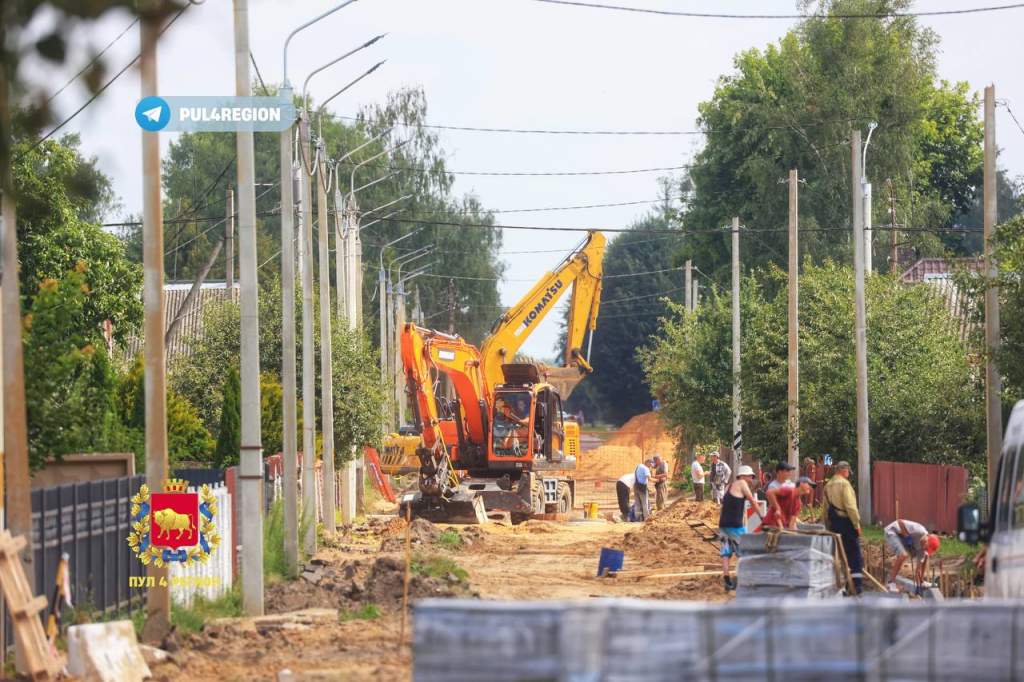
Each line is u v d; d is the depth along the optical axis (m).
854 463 115.38
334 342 124.94
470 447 136.25
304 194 88.25
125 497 57.66
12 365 44.62
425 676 26.73
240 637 55.28
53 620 46.62
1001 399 77.56
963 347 114.81
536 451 135.50
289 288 75.75
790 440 114.56
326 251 104.56
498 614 26.58
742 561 58.75
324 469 105.56
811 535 58.31
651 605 26.73
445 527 117.19
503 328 142.12
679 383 161.38
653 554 96.06
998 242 78.69
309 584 69.25
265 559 73.31
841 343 118.94
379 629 57.34
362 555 93.88
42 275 104.06
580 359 147.38
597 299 148.12
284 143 75.94
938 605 27.33
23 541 43.38
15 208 44.41
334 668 48.06
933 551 65.94
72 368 57.41
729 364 158.50
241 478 62.41
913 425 111.06
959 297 134.38
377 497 177.75
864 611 26.98
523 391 132.88
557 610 26.39
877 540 94.19
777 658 26.69
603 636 26.38
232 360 122.56
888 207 193.25
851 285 124.62
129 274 115.69
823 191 193.88
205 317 125.31
